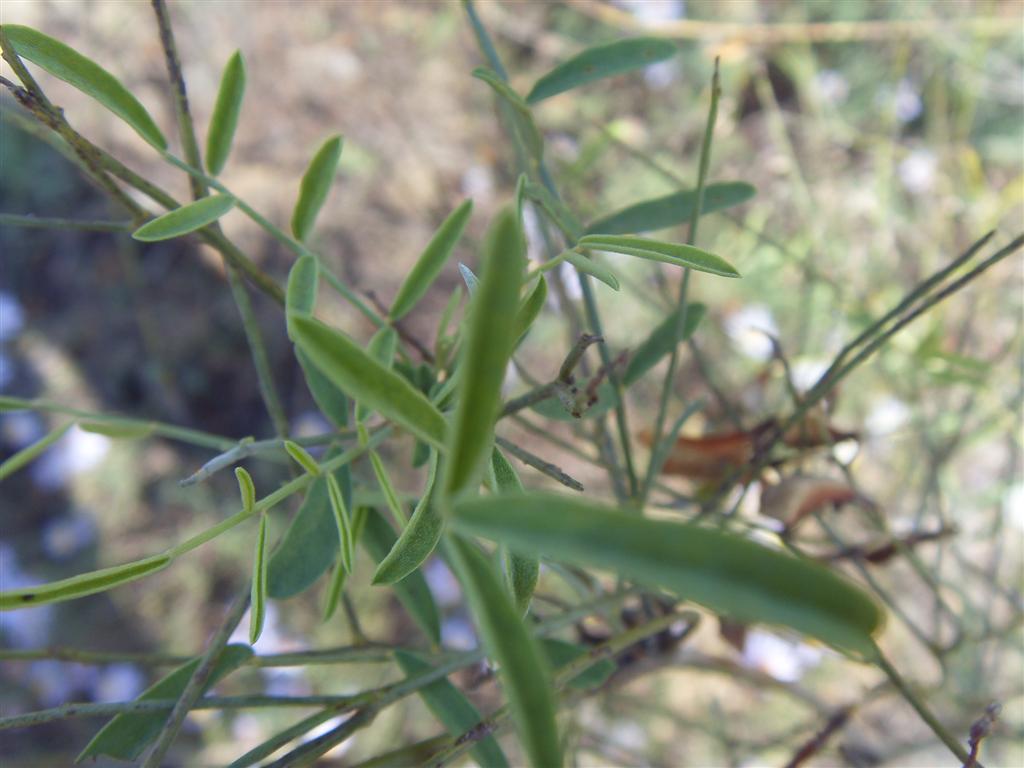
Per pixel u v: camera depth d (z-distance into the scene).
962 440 0.34
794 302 0.47
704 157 0.17
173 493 0.63
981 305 0.41
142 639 0.60
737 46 0.49
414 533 0.11
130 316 0.65
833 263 0.38
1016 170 0.60
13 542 0.62
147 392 0.64
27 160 0.65
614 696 0.33
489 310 0.06
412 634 0.57
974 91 0.48
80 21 0.65
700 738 0.53
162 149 0.15
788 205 0.59
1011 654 0.42
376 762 0.16
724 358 0.51
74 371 0.64
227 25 0.68
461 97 0.69
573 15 0.68
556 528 0.06
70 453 0.63
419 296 0.18
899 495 0.41
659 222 0.19
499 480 0.10
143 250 0.66
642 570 0.06
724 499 0.22
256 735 0.55
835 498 0.23
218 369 0.65
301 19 0.69
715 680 0.56
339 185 0.65
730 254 0.49
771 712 0.54
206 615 0.61
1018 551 0.49
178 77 0.16
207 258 0.65
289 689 0.54
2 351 0.64
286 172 0.66
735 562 0.06
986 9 0.52
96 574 0.11
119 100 0.15
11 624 0.59
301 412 0.64
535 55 0.70
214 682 0.16
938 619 0.27
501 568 0.11
